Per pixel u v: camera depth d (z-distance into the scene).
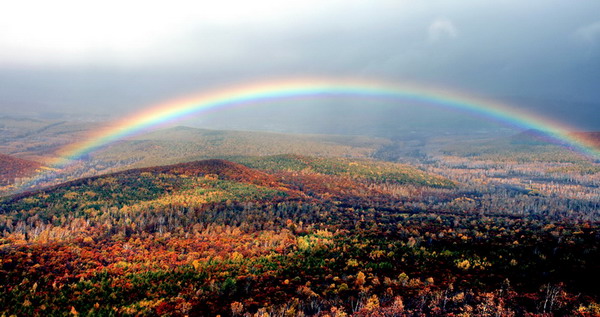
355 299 94.62
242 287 100.88
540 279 101.12
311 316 88.56
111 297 93.31
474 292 95.69
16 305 87.31
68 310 87.94
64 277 100.25
